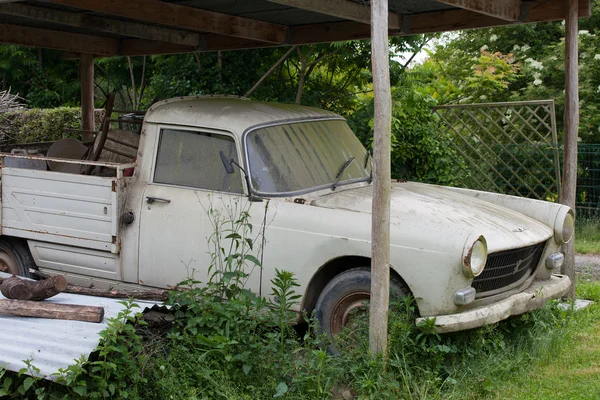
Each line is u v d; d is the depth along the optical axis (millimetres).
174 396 4352
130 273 6047
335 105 12125
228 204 5660
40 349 4383
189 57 11680
